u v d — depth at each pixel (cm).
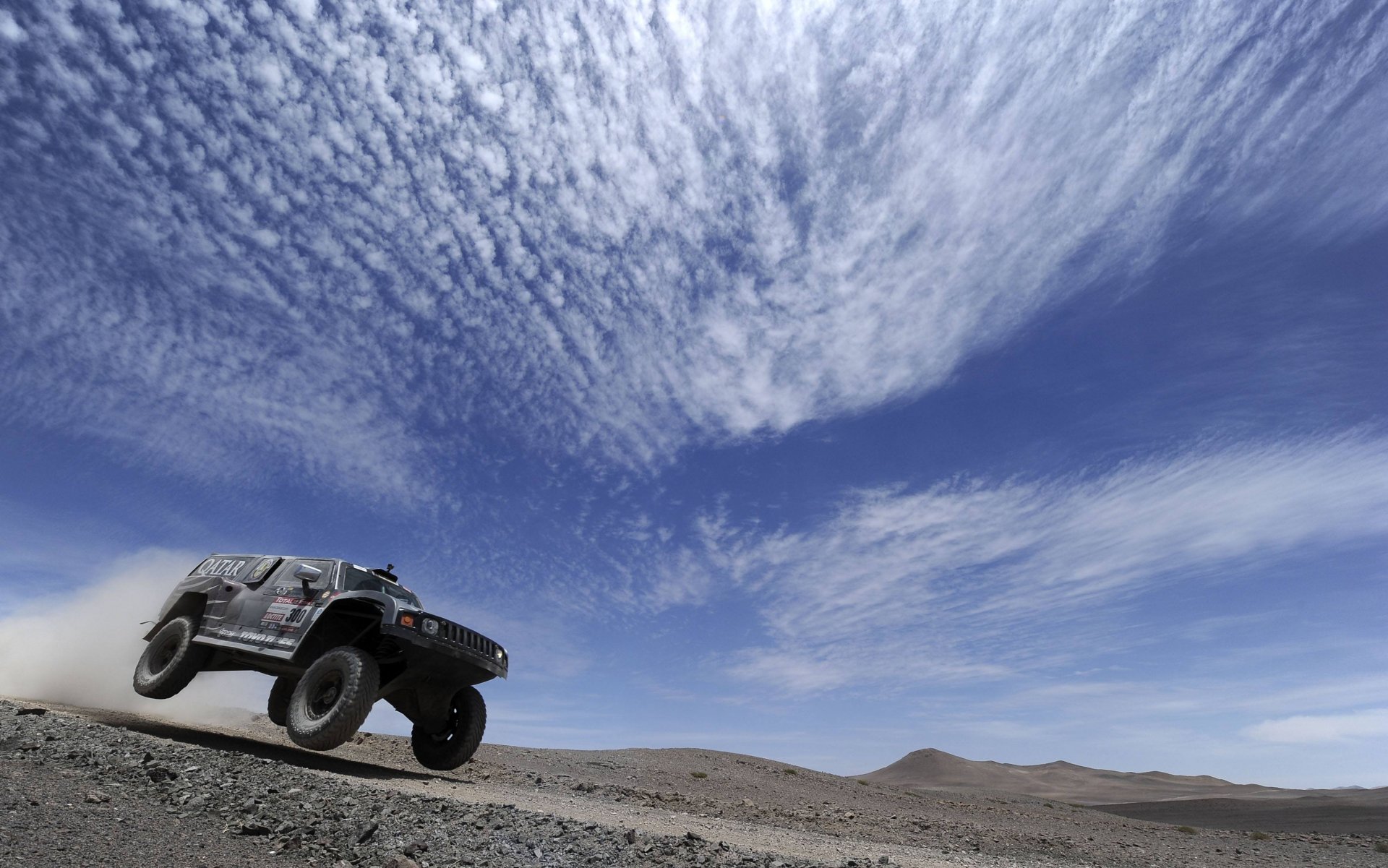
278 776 658
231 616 1019
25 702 1074
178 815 522
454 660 988
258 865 451
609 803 1064
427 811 609
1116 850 1215
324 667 902
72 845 417
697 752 2202
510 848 535
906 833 1158
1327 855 1423
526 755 1667
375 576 1056
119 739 707
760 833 904
